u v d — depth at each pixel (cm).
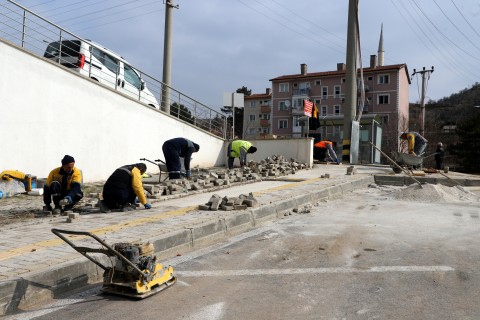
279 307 407
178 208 868
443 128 6425
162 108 1919
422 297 425
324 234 711
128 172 847
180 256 597
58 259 488
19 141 1215
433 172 1672
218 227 710
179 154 1316
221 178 1327
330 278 489
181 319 382
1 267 456
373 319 374
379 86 6556
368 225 780
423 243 642
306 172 1638
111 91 1509
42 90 1273
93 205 910
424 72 4572
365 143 2444
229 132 2217
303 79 7288
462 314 382
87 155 1422
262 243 662
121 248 441
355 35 2136
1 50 1162
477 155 4984
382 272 507
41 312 404
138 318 386
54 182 843
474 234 703
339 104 6981
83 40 1447
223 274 512
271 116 7556
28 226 698
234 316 388
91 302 428
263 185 1283
